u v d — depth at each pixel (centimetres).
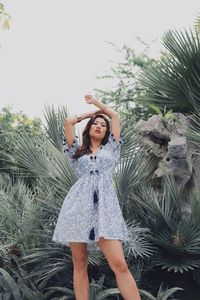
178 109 933
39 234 730
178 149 773
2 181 958
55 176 766
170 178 775
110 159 550
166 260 731
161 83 927
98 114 569
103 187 538
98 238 518
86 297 546
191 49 892
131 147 768
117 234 523
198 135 773
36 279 727
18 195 872
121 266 520
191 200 718
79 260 547
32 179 941
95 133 556
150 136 818
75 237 529
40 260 721
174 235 721
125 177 740
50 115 823
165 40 918
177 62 905
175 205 740
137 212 752
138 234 710
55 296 713
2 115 1174
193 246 709
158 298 660
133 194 757
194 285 759
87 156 550
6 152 1058
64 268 704
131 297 516
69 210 539
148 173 819
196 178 803
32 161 781
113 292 632
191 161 794
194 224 706
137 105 1087
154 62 981
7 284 703
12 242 767
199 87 900
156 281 758
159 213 732
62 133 819
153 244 741
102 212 525
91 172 544
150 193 760
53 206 734
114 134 561
